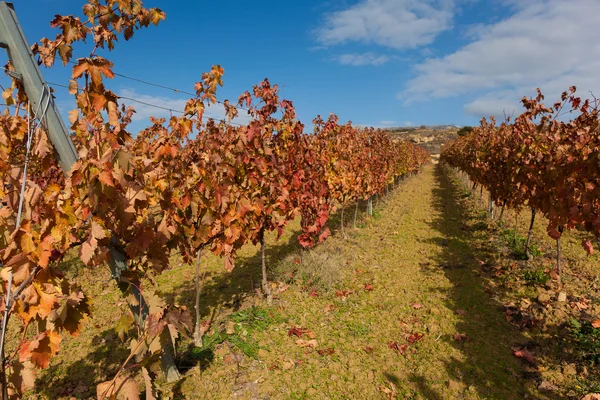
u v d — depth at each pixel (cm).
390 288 623
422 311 539
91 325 510
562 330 446
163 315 270
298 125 584
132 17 257
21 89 226
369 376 394
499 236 876
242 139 424
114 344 461
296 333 466
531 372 388
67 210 208
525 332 461
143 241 274
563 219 529
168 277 695
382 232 1016
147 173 333
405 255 805
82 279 671
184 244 421
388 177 1570
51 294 201
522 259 700
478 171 1216
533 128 721
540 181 621
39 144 229
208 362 399
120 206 243
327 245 854
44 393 373
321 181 707
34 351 198
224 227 423
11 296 188
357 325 498
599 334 416
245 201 414
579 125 604
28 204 205
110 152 224
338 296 587
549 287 561
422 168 4084
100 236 224
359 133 1203
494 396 356
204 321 498
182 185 387
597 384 349
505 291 583
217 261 779
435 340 460
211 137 409
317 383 379
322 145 813
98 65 230
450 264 733
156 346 260
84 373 405
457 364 409
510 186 780
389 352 439
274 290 595
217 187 388
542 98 697
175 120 367
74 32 224
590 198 453
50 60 224
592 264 630
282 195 518
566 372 376
